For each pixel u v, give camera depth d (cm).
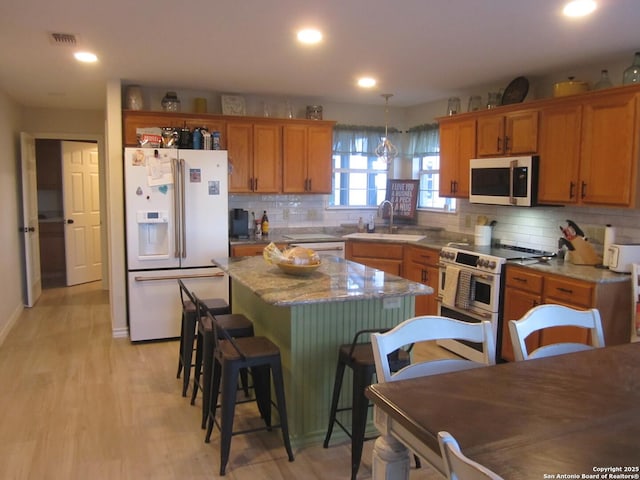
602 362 185
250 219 571
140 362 414
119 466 263
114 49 357
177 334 473
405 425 138
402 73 431
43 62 394
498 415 140
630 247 344
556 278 355
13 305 532
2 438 290
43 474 255
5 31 315
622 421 137
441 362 191
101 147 657
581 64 394
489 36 321
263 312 325
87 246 738
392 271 539
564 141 380
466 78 451
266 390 299
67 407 331
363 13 280
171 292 466
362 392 246
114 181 466
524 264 382
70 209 705
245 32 317
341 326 290
